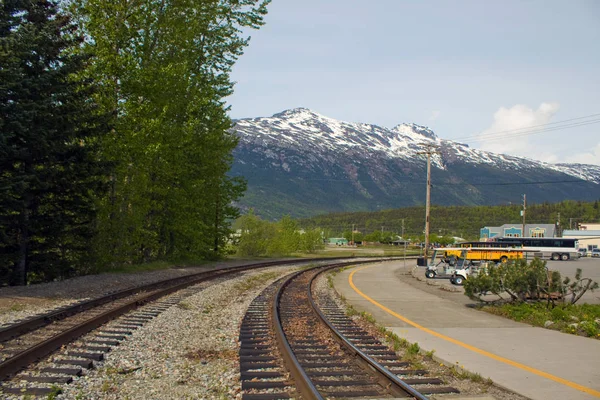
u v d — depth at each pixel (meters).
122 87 26.20
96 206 23.17
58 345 8.97
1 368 7.08
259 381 7.27
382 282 27.23
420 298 19.31
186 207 33.12
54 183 20.12
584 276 33.28
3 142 16.94
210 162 34.59
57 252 22.16
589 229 112.38
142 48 27.78
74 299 15.40
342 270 37.94
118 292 16.08
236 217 43.59
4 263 19.25
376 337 11.27
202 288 20.05
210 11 31.53
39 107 18.00
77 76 22.62
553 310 13.83
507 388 7.23
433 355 9.25
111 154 24.95
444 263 34.97
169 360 8.50
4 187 17.02
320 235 100.44
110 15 26.47
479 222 169.75
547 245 68.56
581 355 9.36
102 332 10.35
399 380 6.99
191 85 32.09
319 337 10.85
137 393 6.71
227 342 10.20
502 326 12.71
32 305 13.95
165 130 27.98
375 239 167.25
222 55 33.94
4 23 18.11
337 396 6.74
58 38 20.02
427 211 48.06
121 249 26.23
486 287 16.00
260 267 36.81
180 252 35.53
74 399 6.37
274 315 12.97
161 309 13.84
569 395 6.95
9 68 16.95
